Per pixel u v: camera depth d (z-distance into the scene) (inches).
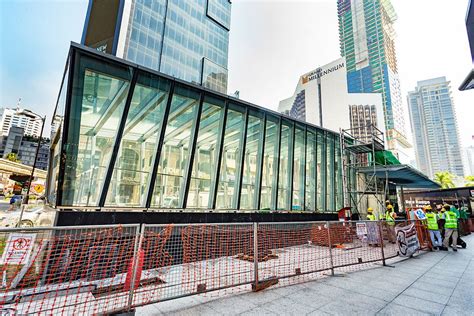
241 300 185.5
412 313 164.9
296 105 4099.4
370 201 810.8
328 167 689.0
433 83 6540.4
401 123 5132.9
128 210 321.1
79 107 301.4
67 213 281.3
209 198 438.9
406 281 239.8
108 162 324.8
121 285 182.9
